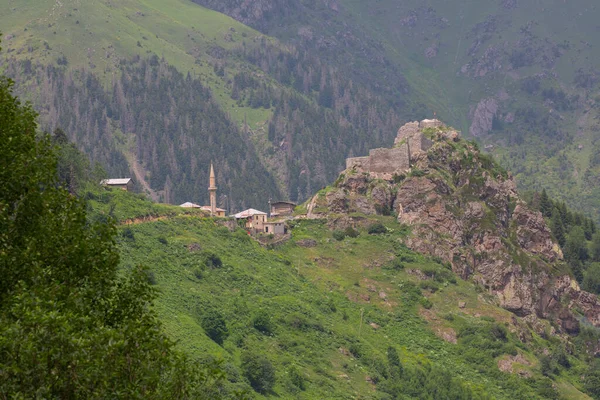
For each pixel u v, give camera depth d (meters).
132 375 88.19
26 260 92.44
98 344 86.00
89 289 96.31
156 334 93.81
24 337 81.81
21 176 96.19
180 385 92.88
